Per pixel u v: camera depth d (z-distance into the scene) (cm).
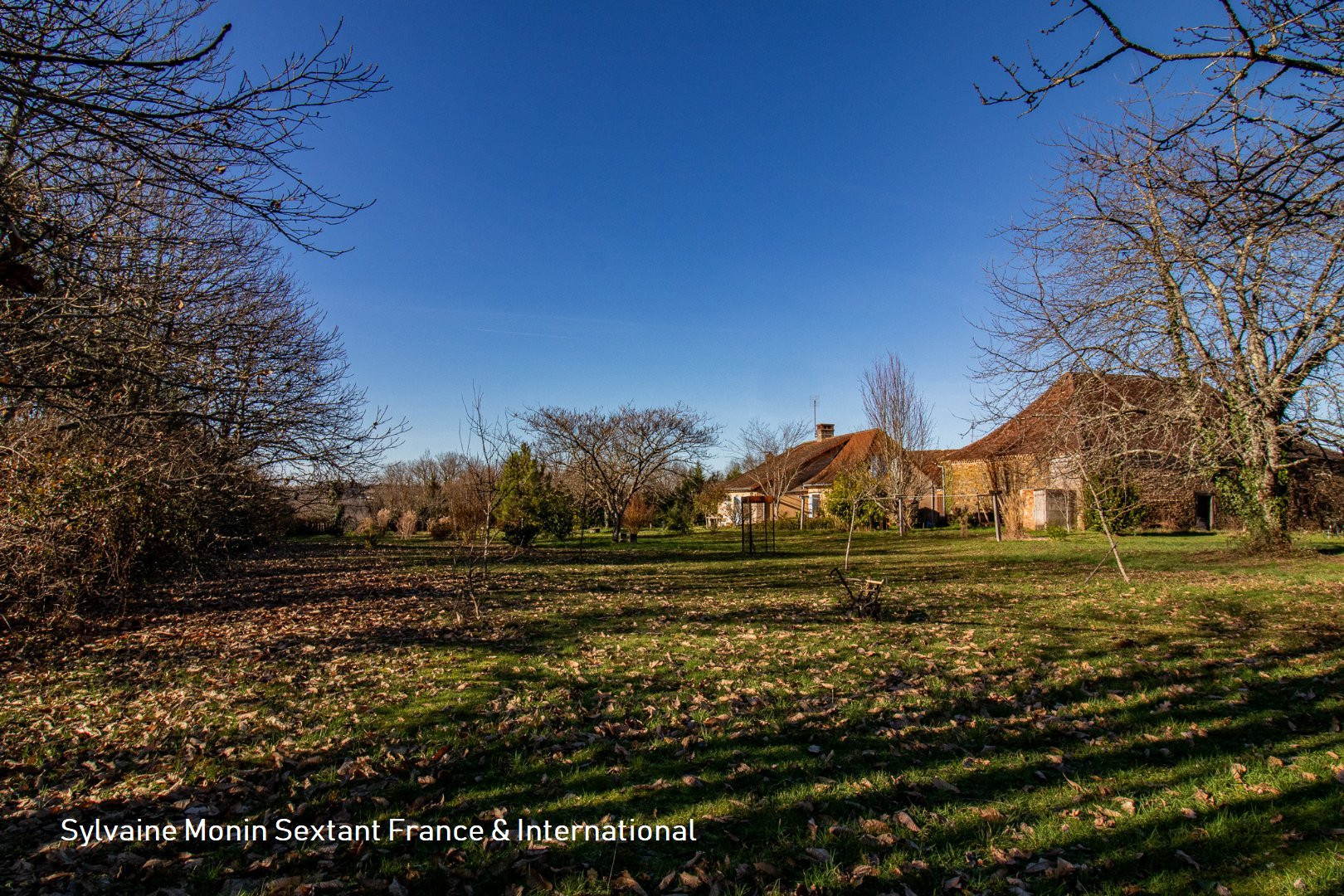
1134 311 1293
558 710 585
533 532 2673
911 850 359
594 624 998
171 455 1123
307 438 1462
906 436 3291
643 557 2305
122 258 866
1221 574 1408
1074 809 396
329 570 1889
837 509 3603
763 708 583
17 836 385
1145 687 611
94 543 993
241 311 1128
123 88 486
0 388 641
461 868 349
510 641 880
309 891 329
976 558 1967
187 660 806
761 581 1535
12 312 684
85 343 757
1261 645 750
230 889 332
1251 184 461
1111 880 329
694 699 614
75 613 955
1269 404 1292
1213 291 1210
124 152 704
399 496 4759
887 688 635
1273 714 532
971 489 3572
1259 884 321
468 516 3162
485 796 427
